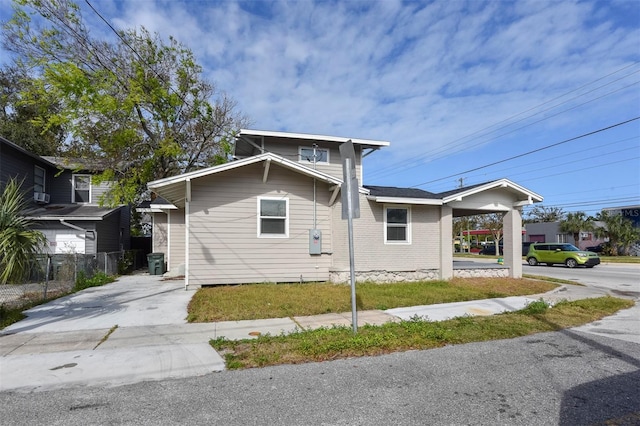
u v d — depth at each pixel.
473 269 13.20
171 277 14.23
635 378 4.21
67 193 19.02
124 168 18.81
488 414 3.33
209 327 6.55
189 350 5.29
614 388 3.92
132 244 23.75
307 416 3.31
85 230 16.25
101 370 4.52
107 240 18.03
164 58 19.22
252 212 11.08
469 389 3.90
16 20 15.91
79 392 3.87
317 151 16.77
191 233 10.59
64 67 15.95
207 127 20.41
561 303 8.93
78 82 15.80
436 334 5.85
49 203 18.58
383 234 11.90
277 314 7.46
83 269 12.02
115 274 15.38
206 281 10.64
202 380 4.20
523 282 12.59
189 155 20.28
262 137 16.23
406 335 5.84
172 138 18.39
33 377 4.29
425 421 3.20
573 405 3.51
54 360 4.86
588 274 17.89
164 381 4.18
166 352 5.20
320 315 7.46
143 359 4.91
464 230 51.81
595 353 5.15
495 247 39.31
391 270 11.88
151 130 19.06
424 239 12.44
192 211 10.61
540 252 24.30
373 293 9.63
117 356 5.03
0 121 24.89
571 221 38.91
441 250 12.48
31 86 18.28
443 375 4.31
